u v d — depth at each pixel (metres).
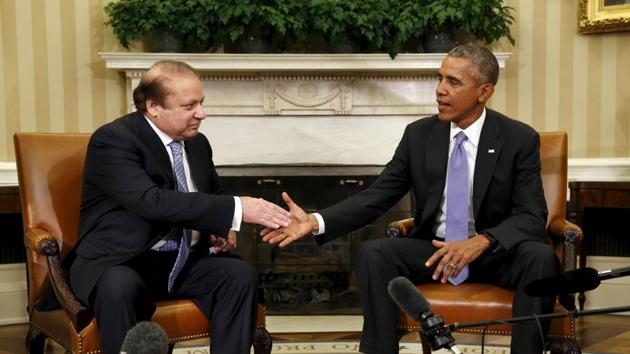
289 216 2.57
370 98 4.68
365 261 2.61
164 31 4.44
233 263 2.57
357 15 4.34
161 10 4.30
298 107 4.66
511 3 4.75
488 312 2.51
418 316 1.18
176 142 2.71
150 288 2.58
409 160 2.94
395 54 4.41
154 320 2.43
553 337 2.54
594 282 1.35
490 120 2.85
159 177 2.60
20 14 4.53
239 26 4.37
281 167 4.66
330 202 4.66
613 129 4.68
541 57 4.76
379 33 4.42
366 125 4.71
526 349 2.41
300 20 4.38
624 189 4.14
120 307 2.30
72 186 2.92
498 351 3.68
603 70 4.68
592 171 4.66
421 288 2.64
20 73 4.54
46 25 4.57
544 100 4.78
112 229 2.55
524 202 2.73
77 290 2.41
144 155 2.58
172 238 2.62
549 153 3.12
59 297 2.45
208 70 4.50
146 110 2.62
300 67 4.45
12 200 4.09
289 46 4.75
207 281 2.56
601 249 4.74
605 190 4.19
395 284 1.19
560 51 4.75
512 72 4.79
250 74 4.62
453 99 2.72
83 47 4.62
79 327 2.38
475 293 2.57
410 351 3.70
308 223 2.71
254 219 2.50
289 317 4.56
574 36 4.73
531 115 4.79
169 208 2.44
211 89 4.63
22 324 4.48
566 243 2.79
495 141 2.80
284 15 4.35
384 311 2.55
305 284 4.61
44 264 2.76
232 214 2.48
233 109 4.65
